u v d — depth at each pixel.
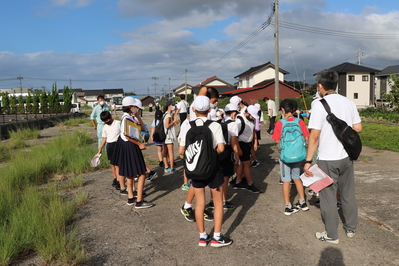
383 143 9.70
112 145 5.84
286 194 4.46
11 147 10.71
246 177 5.50
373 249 3.40
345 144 3.36
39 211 4.17
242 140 5.38
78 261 3.21
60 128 19.42
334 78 3.60
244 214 4.54
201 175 3.32
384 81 53.59
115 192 5.74
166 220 4.37
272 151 9.31
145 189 5.92
